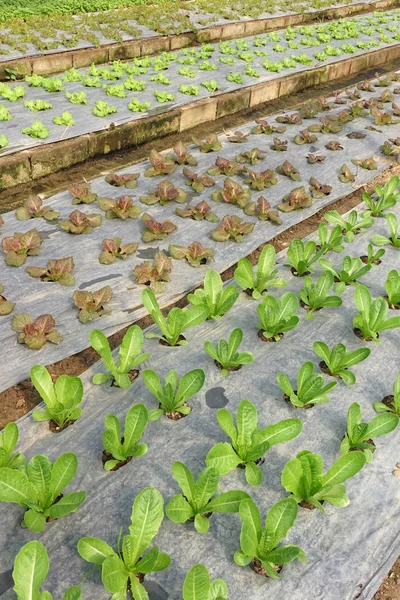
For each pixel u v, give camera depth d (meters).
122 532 1.12
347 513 1.19
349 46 4.86
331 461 1.31
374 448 1.29
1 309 1.67
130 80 3.47
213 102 3.42
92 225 2.13
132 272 1.93
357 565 1.09
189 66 4.03
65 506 1.08
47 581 1.03
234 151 2.89
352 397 1.49
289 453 1.32
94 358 1.59
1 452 1.15
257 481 1.17
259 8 6.02
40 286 1.82
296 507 1.02
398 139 3.06
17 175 2.52
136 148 3.05
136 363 1.46
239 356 1.50
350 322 1.77
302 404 1.41
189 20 5.21
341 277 1.86
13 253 1.91
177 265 1.98
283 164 2.71
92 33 4.38
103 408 1.40
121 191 2.43
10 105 3.04
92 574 1.04
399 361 1.63
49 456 1.27
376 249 2.17
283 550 1.03
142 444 1.22
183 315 1.54
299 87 4.19
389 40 5.36
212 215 2.23
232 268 2.02
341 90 4.02
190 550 1.09
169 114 3.15
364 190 2.65
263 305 1.62
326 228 2.02
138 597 0.97
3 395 1.45
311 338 1.69
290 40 5.08
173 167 2.54
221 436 1.34
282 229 2.27
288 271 1.97
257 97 3.79
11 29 4.29
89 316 1.68
